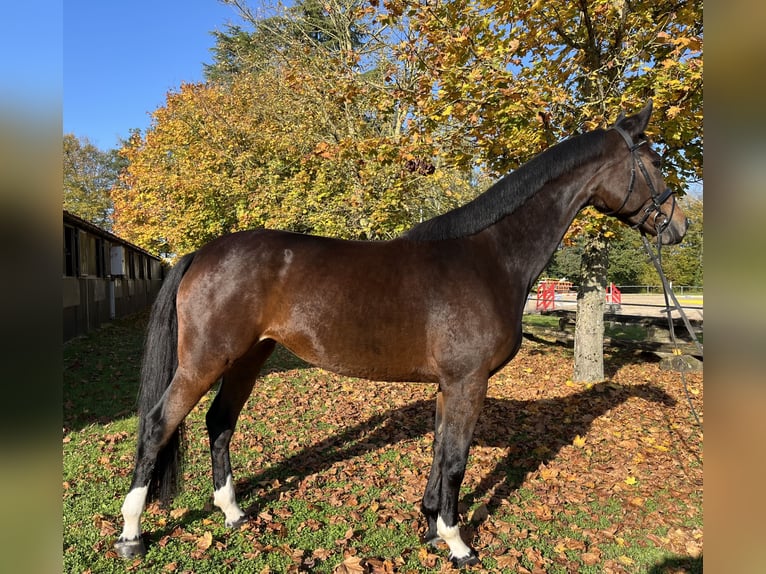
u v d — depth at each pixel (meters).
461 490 3.31
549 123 4.57
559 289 25.58
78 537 2.58
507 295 2.52
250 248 2.53
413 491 3.25
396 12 5.01
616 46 5.07
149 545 2.52
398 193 6.98
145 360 2.55
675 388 5.91
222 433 2.85
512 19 4.78
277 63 11.62
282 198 9.57
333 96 8.11
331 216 8.05
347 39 9.41
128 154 20.34
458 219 2.60
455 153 5.49
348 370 2.51
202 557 2.46
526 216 2.62
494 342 2.41
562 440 4.25
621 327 11.20
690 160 5.10
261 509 2.96
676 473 3.63
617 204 2.73
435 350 2.40
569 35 5.48
